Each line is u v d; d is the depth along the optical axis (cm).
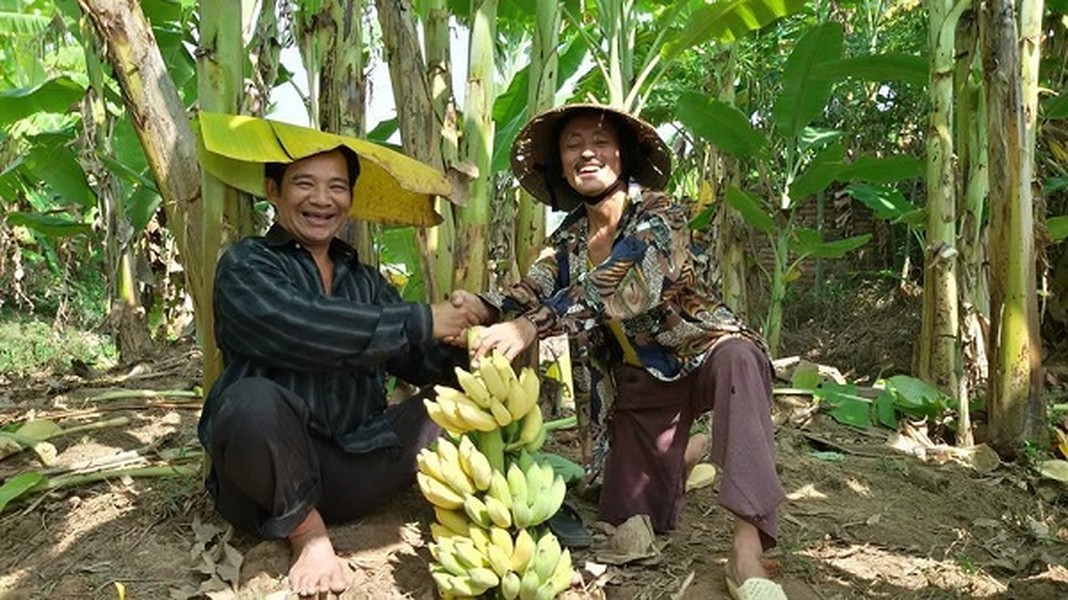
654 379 259
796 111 577
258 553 243
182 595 229
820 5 730
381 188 286
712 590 236
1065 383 603
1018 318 382
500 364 219
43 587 243
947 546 285
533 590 203
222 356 270
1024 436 385
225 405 224
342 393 249
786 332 945
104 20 254
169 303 748
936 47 464
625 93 453
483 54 301
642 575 244
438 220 291
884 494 328
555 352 377
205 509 275
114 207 604
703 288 255
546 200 287
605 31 437
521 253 376
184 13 583
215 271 258
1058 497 344
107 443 363
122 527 271
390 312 233
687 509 295
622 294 234
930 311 468
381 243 543
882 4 873
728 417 231
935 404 416
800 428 415
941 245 459
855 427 420
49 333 873
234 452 224
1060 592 255
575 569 244
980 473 367
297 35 348
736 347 236
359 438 250
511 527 222
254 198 274
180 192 262
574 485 307
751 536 229
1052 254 700
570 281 264
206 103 259
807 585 248
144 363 590
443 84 303
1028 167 381
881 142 892
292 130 239
